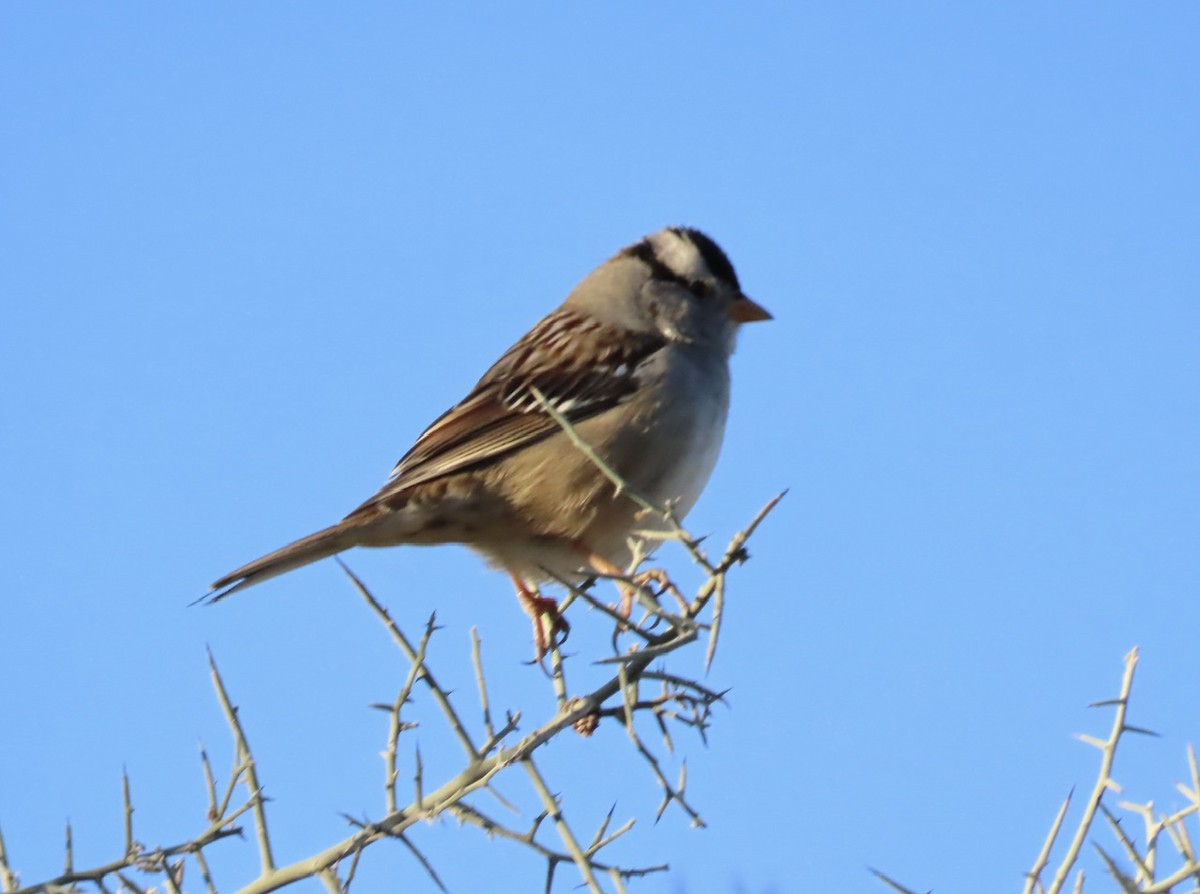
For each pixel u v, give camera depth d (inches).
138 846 241.9
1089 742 215.0
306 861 245.4
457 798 246.4
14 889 235.9
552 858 241.0
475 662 259.3
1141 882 201.2
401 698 248.4
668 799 241.4
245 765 242.4
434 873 242.2
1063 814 211.6
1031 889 209.6
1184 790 213.2
